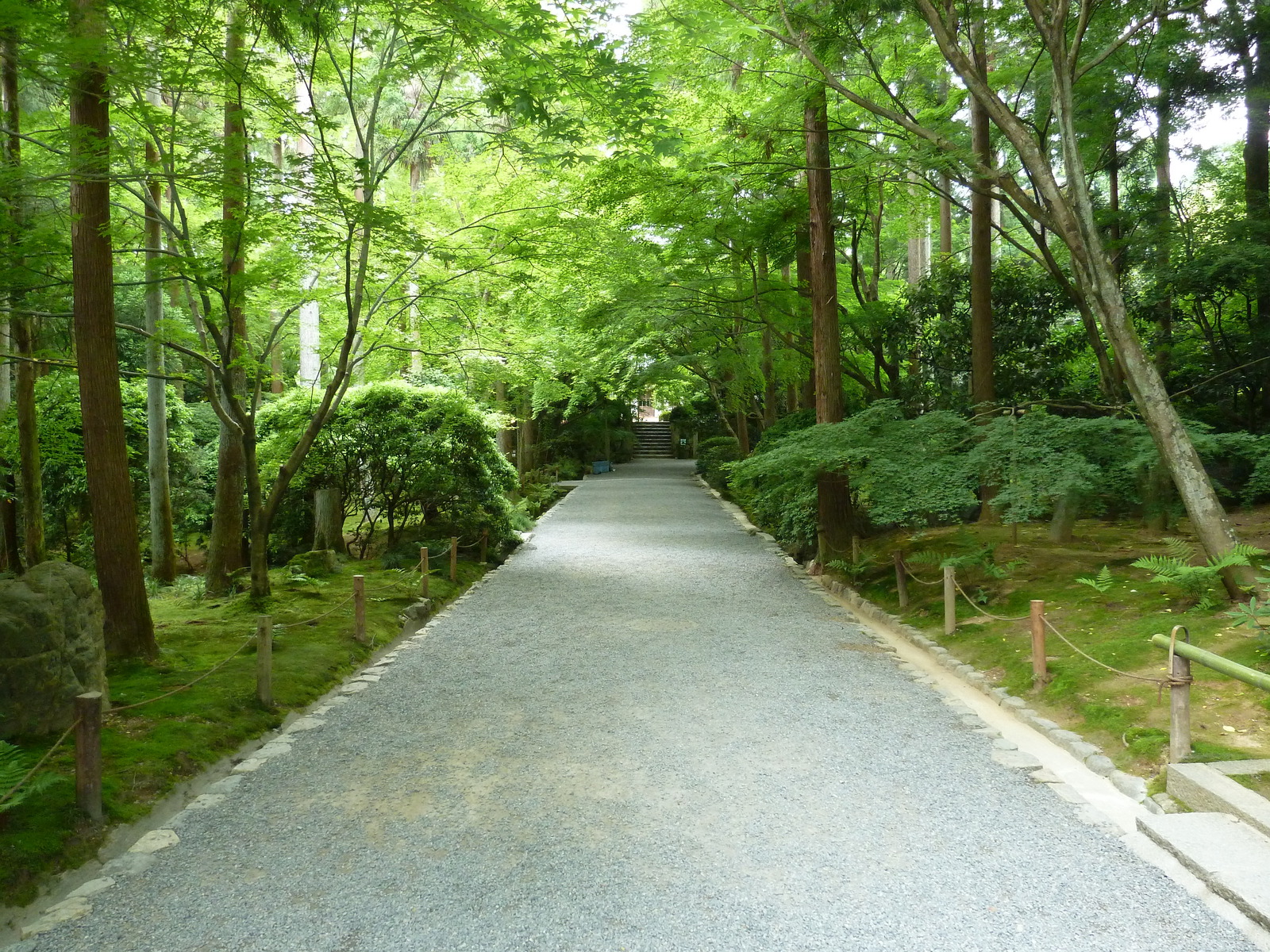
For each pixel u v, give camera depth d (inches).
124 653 258.1
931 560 348.2
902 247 1018.1
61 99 310.2
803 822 158.7
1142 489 363.3
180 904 133.0
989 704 232.1
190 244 311.3
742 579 442.6
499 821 161.3
